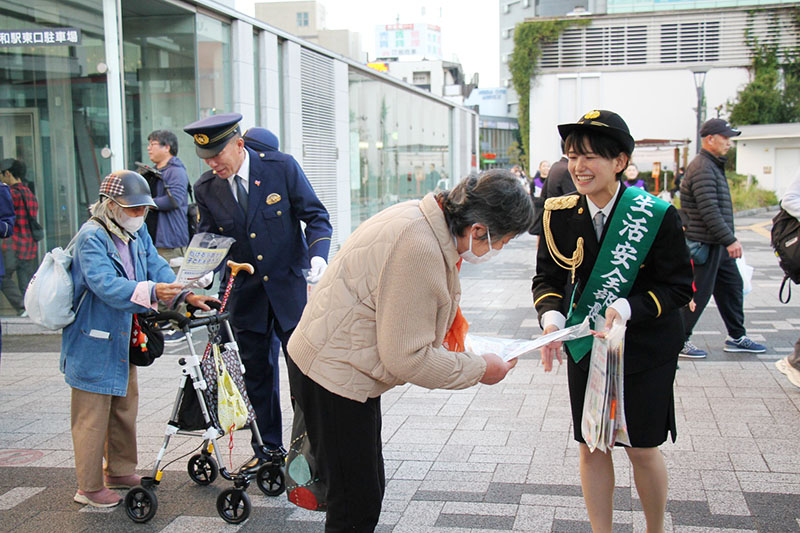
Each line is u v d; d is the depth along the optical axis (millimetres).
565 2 56969
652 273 2990
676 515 3555
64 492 4152
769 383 5727
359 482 2691
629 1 40969
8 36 8773
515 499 3820
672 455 4312
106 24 8562
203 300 3959
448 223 2572
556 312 3137
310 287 4410
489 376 2711
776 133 33562
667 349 2965
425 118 21312
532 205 2584
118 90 8719
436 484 4043
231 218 4105
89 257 3770
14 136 8898
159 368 6859
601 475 3111
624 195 2926
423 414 5258
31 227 8938
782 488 3820
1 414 5602
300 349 2711
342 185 14031
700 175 6223
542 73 41094
